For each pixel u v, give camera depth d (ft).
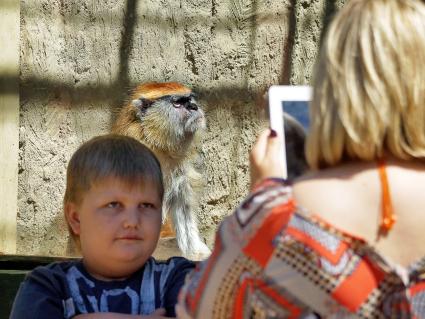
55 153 26.96
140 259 11.03
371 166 8.04
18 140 26.45
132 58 27.89
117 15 27.63
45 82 26.84
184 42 28.12
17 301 10.86
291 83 28.02
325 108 8.10
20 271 14.53
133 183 10.94
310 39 27.99
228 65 28.22
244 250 8.07
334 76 8.05
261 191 8.39
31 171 26.73
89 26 27.43
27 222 26.73
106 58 27.66
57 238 26.91
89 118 27.61
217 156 28.89
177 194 29.35
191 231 28.94
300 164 10.42
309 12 27.99
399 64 7.88
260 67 28.14
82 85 27.43
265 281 7.86
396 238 7.79
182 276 11.28
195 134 28.55
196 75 28.30
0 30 26.13
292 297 7.74
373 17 8.08
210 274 8.33
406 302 7.63
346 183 7.98
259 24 28.12
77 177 11.14
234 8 28.07
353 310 7.62
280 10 28.04
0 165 26.13
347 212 7.84
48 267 11.28
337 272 7.64
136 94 27.99
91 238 10.94
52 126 26.99
